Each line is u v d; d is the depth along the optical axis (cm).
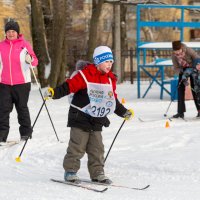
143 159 854
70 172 711
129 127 1226
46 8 2558
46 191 669
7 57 1055
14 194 650
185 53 1320
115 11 2864
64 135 1141
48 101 1848
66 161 709
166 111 1428
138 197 638
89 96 686
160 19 5125
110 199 627
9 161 891
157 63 1933
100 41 5234
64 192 663
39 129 1226
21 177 769
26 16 4597
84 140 702
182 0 5797
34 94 2102
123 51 3241
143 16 4662
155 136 1077
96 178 712
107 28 5378
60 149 973
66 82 683
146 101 1834
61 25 2227
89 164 717
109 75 702
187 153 887
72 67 3538
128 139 1052
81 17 4947
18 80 1064
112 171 793
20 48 1065
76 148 702
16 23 1066
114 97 700
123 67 3297
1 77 1061
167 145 983
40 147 1012
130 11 5528
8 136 1150
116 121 1329
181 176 752
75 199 627
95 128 701
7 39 1066
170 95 1877
